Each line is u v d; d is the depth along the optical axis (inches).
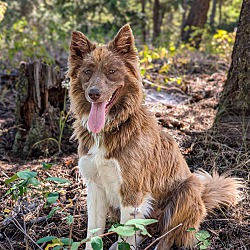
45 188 45.6
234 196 52.9
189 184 46.9
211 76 106.5
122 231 33.3
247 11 68.7
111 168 44.0
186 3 241.6
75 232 50.6
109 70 44.6
